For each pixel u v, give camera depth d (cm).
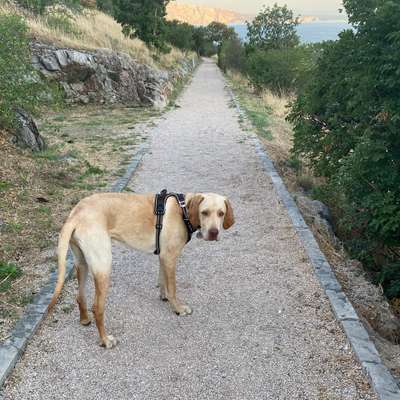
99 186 408
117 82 962
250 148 586
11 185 371
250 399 168
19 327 201
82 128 701
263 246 300
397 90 317
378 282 300
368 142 300
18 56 477
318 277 252
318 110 452
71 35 992
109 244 192
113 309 226
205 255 288
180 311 221
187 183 439
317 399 168
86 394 170
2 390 169
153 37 1430
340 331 207
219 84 1548
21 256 268
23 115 502
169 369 184
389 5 301
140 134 666
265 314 223
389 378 172
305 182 467
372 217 309
